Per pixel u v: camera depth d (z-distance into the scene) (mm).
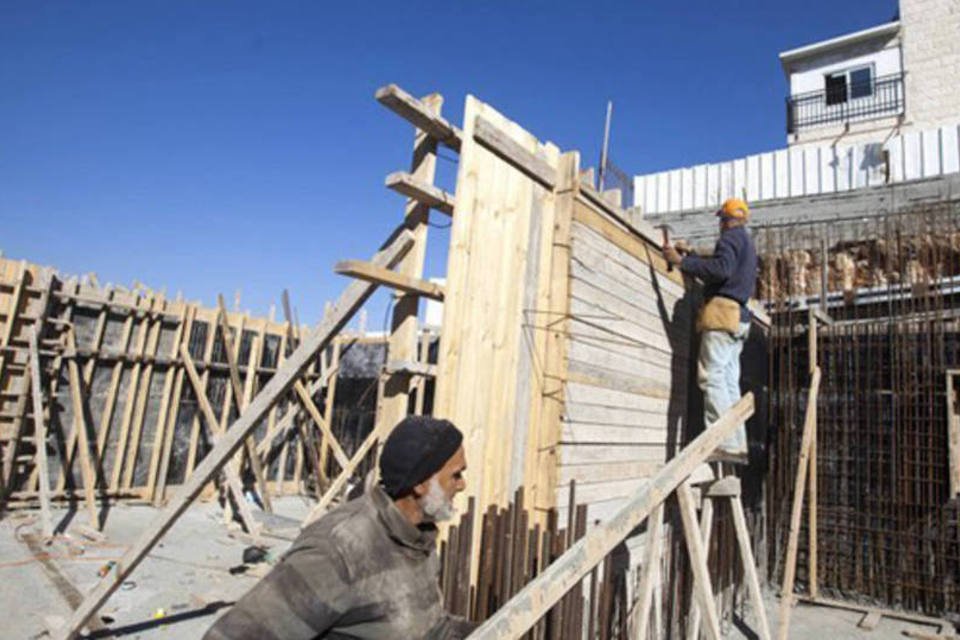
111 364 10953
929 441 8133
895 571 8133
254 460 11156
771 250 11070
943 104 19500
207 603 5941
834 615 7793
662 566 5660
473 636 1655
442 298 3582
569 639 3764
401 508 1657
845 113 21750
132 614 5625
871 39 21500
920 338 8555
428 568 1692
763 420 9773
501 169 4000
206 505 11172
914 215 9750
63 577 6410
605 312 5203
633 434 5664
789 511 9047
